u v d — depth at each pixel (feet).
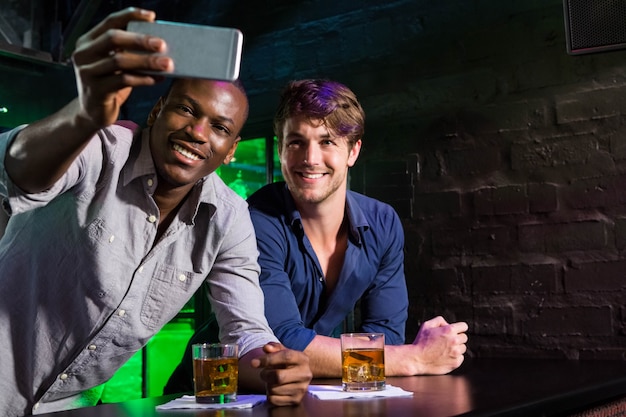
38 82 11.37
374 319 6.53
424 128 8.55
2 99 11.51
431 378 5.21
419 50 8.63
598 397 4.70
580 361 6.76
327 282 6.34
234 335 4.81
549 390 4.38
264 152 10.52
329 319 6.42
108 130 4.32
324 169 5.87
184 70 2.84
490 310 8.00
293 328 5.49
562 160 7.68
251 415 3.57
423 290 8.44
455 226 8.28
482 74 8.21
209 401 3.95
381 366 4.40
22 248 4.51
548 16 7.85
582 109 7.60
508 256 7.93
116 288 4.46
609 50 6.66
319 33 9.36
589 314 7.42
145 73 2.87
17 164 3.44
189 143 4.12
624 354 7.20
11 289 4.51
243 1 10.03
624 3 6.55
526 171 7.88
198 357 3.99
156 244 4.58
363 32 9.02
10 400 4.59
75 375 4.65
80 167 4.09
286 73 9.59
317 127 5.79
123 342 4.69
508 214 7.95
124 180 4.38
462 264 8.21
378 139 8.84
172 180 4.23
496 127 8.09
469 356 8.10
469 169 8.23
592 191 7.49
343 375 4.46
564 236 7.62
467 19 8.34
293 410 3.70
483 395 4.15
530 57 7.93
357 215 6.22
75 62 2.96
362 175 8.90
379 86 8.86
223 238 4.78
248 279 4.98
